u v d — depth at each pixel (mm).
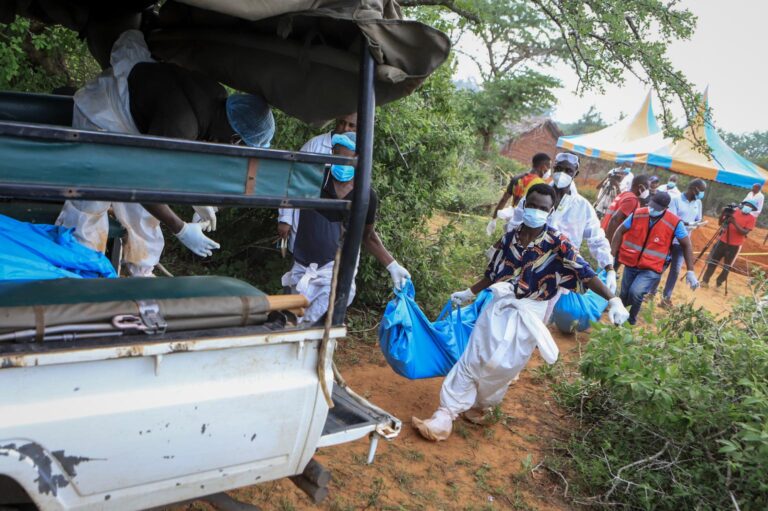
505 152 39906
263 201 2363
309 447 2631
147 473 2230
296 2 2367
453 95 7957
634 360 4504
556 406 5566
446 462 4488
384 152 6793
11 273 2691
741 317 5766
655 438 4613
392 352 4781
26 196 1959
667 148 17766
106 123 3352
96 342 2141
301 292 4441
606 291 4582
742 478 3906
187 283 2719
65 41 6289
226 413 2334
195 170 2217
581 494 4332
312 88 3361
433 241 7852
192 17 3613
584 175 41312
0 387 1957
